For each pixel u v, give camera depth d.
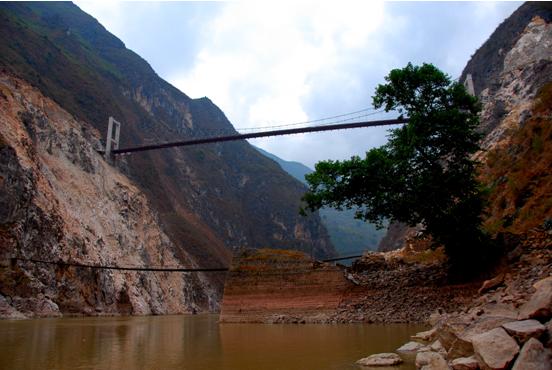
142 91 173.75
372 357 9.63
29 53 94.81
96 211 63.00
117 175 79.00
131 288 59.81
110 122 83.88
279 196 192.00
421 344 11.55
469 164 21.16
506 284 15.98
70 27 179.12
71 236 50.56
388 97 22.12
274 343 13.58
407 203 20.23
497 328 7.58
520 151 30.00
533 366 6.40
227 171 190.25
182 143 80.56
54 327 24.56
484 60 91.12
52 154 61.28
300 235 179.12
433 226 20.84
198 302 86.44
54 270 45.56
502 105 61.22
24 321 31.77
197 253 104.25
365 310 20.42
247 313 22.72
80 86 103.19
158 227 81.38
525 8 84.31
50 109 67.38
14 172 44.44
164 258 76.88
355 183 21.06
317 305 21.69
